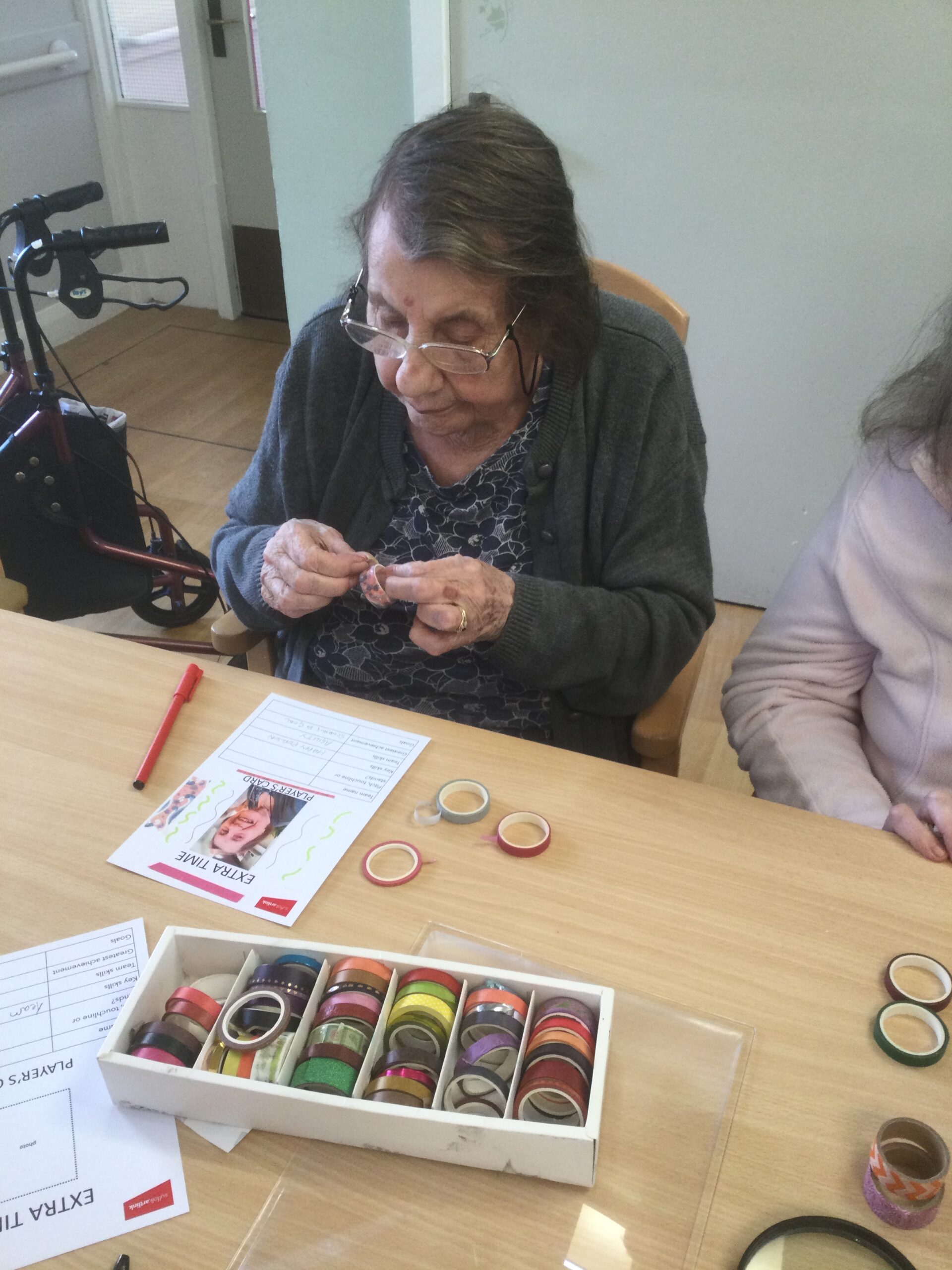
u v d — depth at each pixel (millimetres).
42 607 2176
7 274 3637
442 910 794
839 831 875
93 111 3863
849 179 1992
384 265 964
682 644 1189
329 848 849
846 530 1088
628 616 1151
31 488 2035
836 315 2133
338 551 1066
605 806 898
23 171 3664
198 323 4113
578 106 2104
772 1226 591
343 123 2316
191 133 3824
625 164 2127
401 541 1268
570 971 744
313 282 2592
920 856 853
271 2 2205
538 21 2045
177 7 3520
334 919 786
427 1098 627
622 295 1317
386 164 1004
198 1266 584
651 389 1165
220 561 1301
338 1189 621
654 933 777
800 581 1162
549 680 1132
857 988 739
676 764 1230
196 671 1035
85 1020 716
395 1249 592
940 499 970
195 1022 679
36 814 877
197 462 3148
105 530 2240
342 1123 626
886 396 1027
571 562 1226
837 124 1948
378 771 932
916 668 1062
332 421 1250
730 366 2262
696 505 1229
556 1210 610
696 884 820
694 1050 693
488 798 890
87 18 3660
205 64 3633
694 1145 641
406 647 1274
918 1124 626
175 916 787
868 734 1160
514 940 769
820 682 1149
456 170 932
